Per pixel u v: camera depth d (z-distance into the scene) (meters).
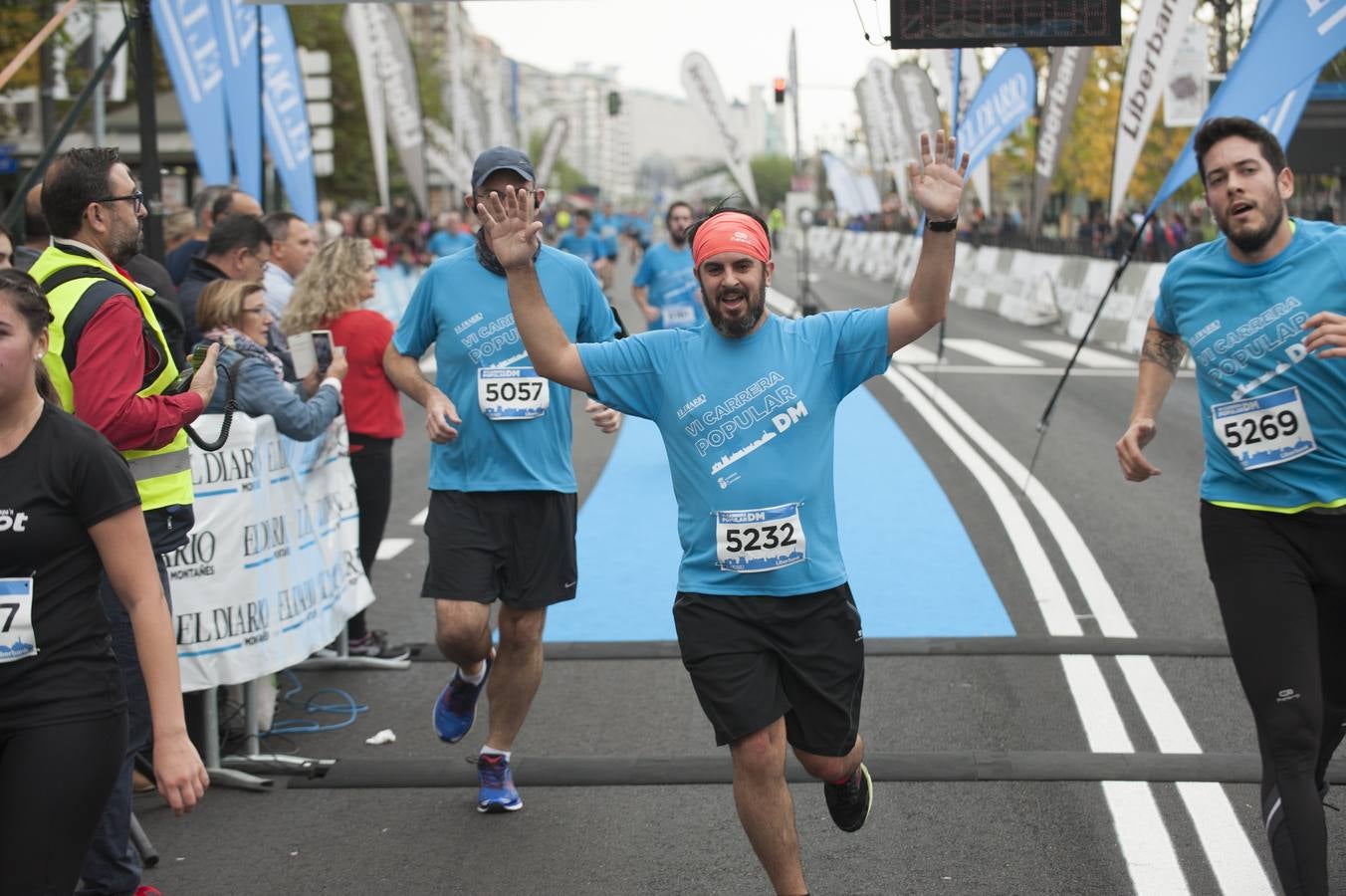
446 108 50.56
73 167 4.06
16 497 3.02
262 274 6.43
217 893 4.19
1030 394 15.78
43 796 2.98
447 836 4.59
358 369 6.69
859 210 48.72
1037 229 26.23
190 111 10.06
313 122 15.57
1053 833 4.42
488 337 4.89
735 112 24.69
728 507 3.65
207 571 5.01
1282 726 3.63
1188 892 4.01
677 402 3.69
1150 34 17.17
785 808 3.63
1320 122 17.75
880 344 3.66
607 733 5.48
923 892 4.05
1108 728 5.36
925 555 8.36
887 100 32.34
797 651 3.68
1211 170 3.85
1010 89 15.52
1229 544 3.86
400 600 7.77
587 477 11.55
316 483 5.88
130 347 3.89
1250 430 3.85
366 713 5.90
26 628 3.01
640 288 12.46
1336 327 3.56
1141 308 20.09
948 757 5.03
